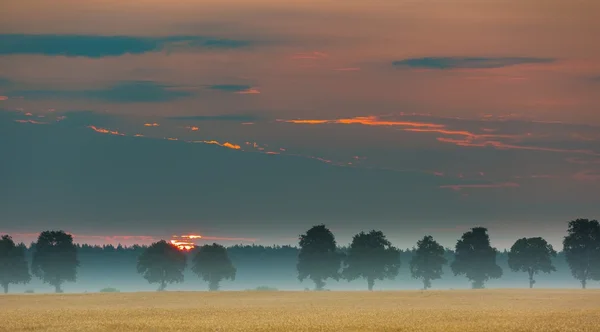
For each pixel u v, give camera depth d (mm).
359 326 193125
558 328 186625
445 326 192375
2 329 189625
